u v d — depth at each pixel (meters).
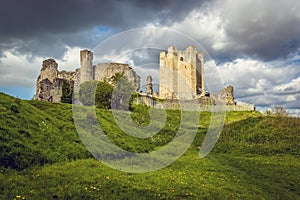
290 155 26.61
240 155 27.39
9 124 17.62
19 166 13.95
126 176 15.02
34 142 17.28
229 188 15.20
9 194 10.20
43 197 10.38
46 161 15.83
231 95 59.44
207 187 14.78
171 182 14.84
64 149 18.27
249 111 52.72
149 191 12.73
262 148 28.98
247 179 18.20
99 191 11.79
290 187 17.28
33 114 21.77
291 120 35.44
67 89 43.25
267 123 35.56
